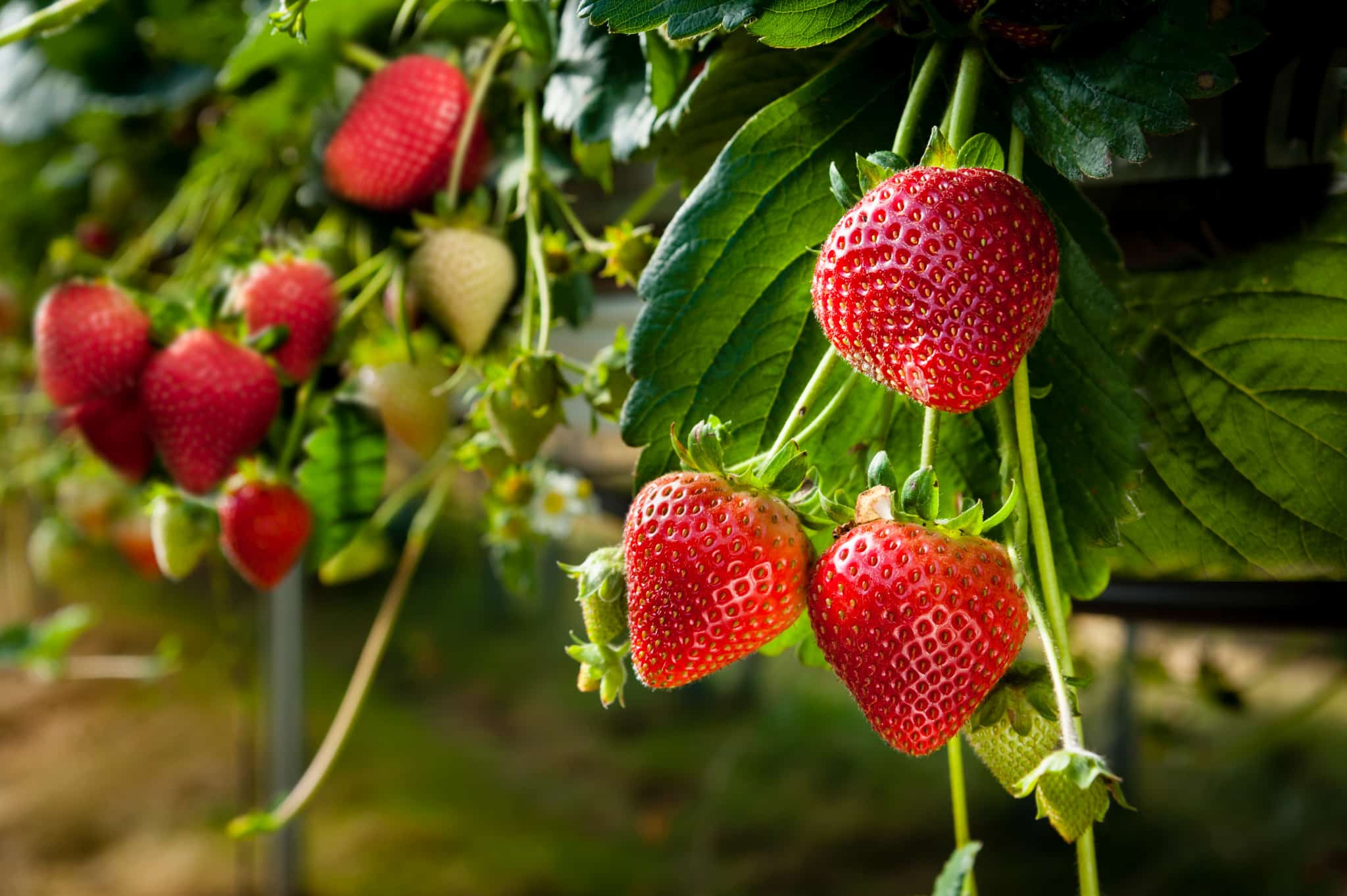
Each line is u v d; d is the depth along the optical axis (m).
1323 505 0.41
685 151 0.44
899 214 0.34
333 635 3.00
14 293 1.07
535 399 0.46
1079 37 0.37
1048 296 0.34
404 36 0.53
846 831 1.88
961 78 0.36
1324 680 1.87
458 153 0.50
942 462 0.40
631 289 0.57
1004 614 0.34
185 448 0.52
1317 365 0.41
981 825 1.87
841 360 0.39
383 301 0.56
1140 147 0.36
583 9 0.37
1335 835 1.56
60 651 1.19
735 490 0.36
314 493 0.56
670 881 1.76
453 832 1.92
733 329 0.39
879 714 0.35
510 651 2.85
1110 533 0.38
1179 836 1.67
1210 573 0.43
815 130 0.39
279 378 0.54
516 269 0.51
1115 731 1.26
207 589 3.06
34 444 1.12
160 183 0.95
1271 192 0.41
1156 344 0.42
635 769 2.16
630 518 0.36
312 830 1.92
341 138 0.52
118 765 2.10
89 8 0.44
